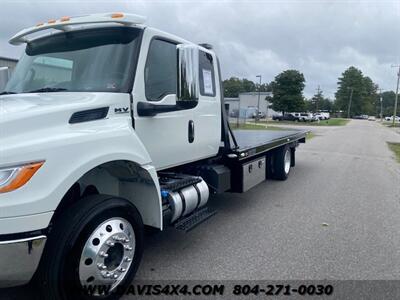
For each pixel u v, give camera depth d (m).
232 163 5.70
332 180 8.85
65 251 2.63
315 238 4.79
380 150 16.55
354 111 121.19
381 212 6.08
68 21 3.54
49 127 2.69
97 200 2.89
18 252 2.37
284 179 8.66
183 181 4.19
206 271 3.78
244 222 5.43
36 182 2.40
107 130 2.99
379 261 4.09
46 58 3.75
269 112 77.81
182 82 3.32
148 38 3.62
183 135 4.25
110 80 3.36
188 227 4.04
